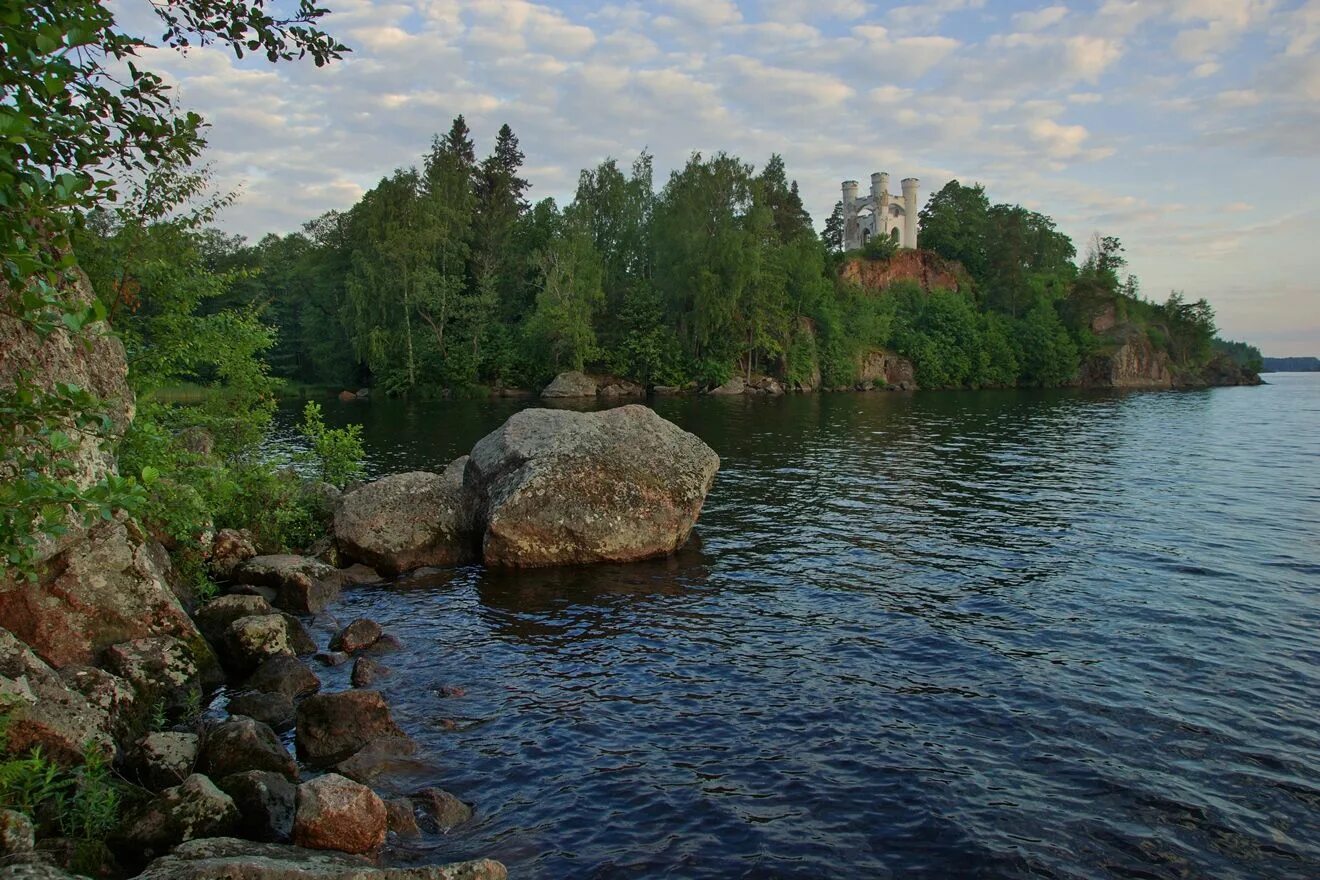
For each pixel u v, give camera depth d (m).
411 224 64.69
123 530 9.05
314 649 10.41
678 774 7.23
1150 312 114.62
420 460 27.33
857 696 8.83
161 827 5.81
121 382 9.90
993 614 11.56
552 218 78.88
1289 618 11.18
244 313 16.98
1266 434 37.41
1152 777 7.10
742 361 77.25
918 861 5.98
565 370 68.00
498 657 10.15
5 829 5.18
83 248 13.30
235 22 5.87
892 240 111.94
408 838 6.20
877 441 33.97
